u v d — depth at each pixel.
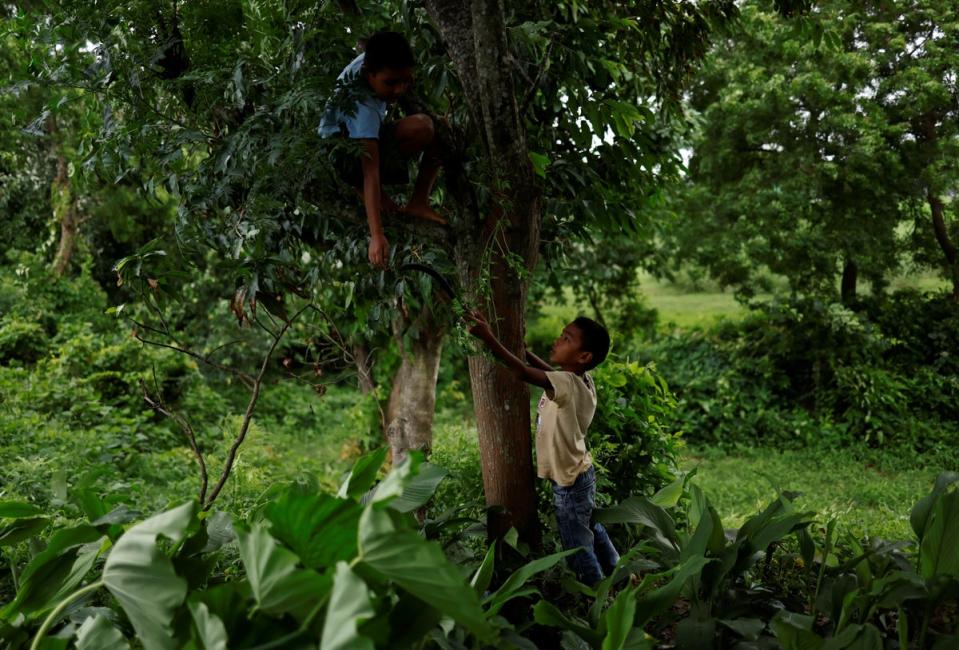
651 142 4.20
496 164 3.15
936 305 12.18
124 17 3.15
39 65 3.20
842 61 10.31
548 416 3.38
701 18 4.40
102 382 10.33
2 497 5.27
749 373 12.08
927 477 9.20
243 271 3.40
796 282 11.88
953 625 3.21
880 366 11.55
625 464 4.54
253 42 3.11
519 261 3.18
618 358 4.95
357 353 8.08
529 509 3.48
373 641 1.68
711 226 11.84
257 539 1.81
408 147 3.07
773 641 2.82
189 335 12.81
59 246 13.95
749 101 10.89
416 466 1.77
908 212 11.88
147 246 3.52
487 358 3.25
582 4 3.74
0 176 12.69
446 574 1.68
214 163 3.23
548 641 3.17
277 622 1.80
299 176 2.97
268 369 13.76
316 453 11.34
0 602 2.90
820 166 10.60
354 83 2.82
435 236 3.33
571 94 3.49
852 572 3.49
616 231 4.37
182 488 6.86
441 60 3.32
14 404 8.51
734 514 6.84
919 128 11.23
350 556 1.96
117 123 3.44
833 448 10.48
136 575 1.92
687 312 18.67
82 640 2.07
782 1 4.22
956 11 10.55
